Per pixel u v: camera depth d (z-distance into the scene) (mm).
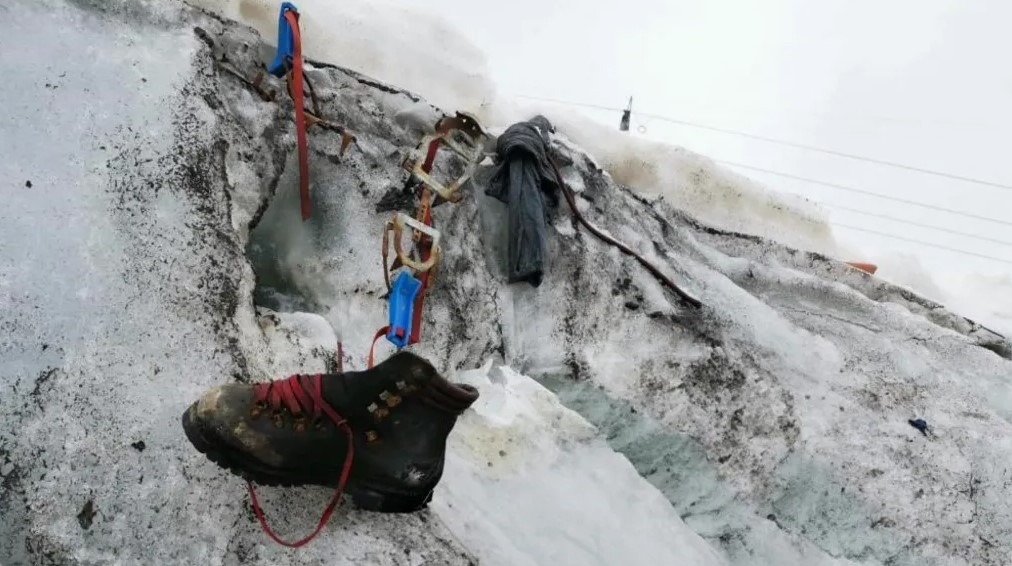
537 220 3254
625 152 4391
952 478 3375
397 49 4020
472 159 3092
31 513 1836
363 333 2789
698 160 4527
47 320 2045
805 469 3221
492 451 2723
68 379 2000
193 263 2340
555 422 2928
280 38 2988
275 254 2828
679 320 3482
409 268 2775
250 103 2861
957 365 4062
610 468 2910
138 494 1934
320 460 1971
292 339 2521
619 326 3385
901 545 3145
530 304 3273
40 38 2471
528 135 3436
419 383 1956
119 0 2689
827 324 4004
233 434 1889
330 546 2035
